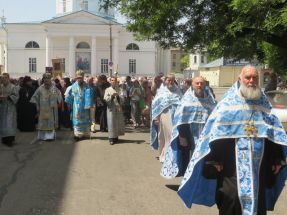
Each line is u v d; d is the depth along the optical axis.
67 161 11.02
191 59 92.06
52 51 72.81
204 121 7.79
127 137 15.53
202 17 16.72
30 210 6.97
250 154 4.69
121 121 14.00
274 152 4.83
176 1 16.05
